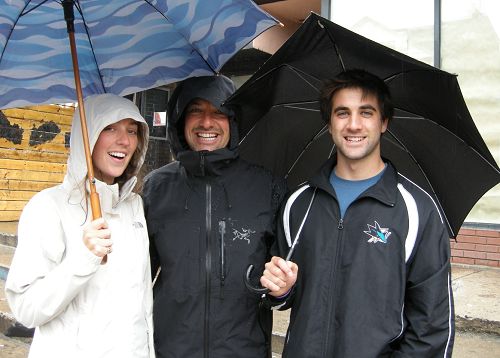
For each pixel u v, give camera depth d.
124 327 1.79
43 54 2.12
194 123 2.33
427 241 1.80
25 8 1.93
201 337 2.02
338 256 1.86
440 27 5.74
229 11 2.00
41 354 1.69
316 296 1.84
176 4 2.01
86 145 1.78
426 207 1.85
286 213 2.06
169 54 2.27
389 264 1.79
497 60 5.47
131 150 1.99
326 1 6.38
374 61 1.92
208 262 2.07
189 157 2.17
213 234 2.12
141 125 2.02
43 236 1.74
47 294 1.61
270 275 1.81
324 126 2.39
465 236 5.60
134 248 1.92
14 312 1.69
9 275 1.71
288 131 2.46
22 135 8.30
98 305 1.76
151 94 9.48
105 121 1.86
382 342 1.72
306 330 1.82
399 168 2.34
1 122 8.03
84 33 2.11
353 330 1.74
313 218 1.96
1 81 2.12
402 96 2.05
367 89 1.90
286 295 1.91
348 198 1.96
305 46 1.95
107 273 1.81
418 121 2.14
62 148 8.85
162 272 2.14
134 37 2.17
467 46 5.62
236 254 2.09
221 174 2.22
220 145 2.35
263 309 2.15
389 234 1.82
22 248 1.72
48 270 1.73
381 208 1.87
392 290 1.77
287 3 7.44
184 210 2.18
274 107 2.37
